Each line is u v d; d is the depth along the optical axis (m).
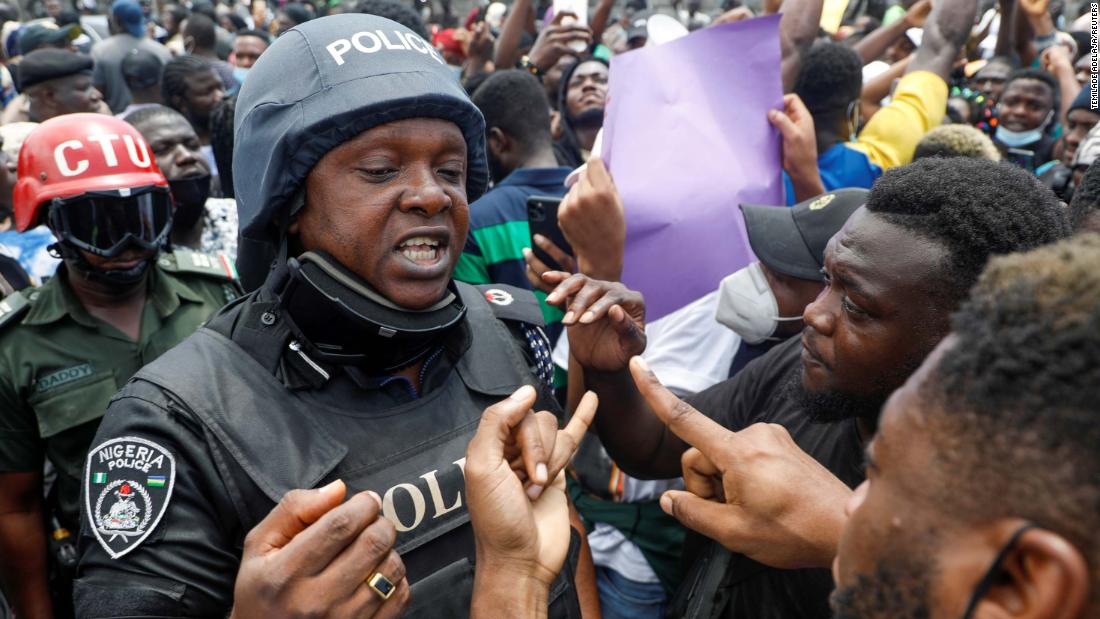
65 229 1.67
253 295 1.11
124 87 5.57
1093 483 0.44
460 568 1.01
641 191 1.69
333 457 0.98
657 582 1.70
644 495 1.70
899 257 0.97
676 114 1.73
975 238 0.95
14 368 1.67
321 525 0.76
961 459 0.48
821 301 1.07
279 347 1.00
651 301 1.71
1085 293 0.46
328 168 0.97
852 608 0.57
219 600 0.93
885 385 1.01
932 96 2.68
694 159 1.71
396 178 0.98
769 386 1.34
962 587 0.49
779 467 0.95
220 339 1.03
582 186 1.45
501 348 1.20
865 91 3.82
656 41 2.25
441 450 1.06
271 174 0.97
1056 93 3.70
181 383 0.96
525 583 0.86
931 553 0.50
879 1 6.22
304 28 1.01
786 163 1.82
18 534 1.69
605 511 1.72
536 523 0.92
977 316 0.50
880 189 1.03
